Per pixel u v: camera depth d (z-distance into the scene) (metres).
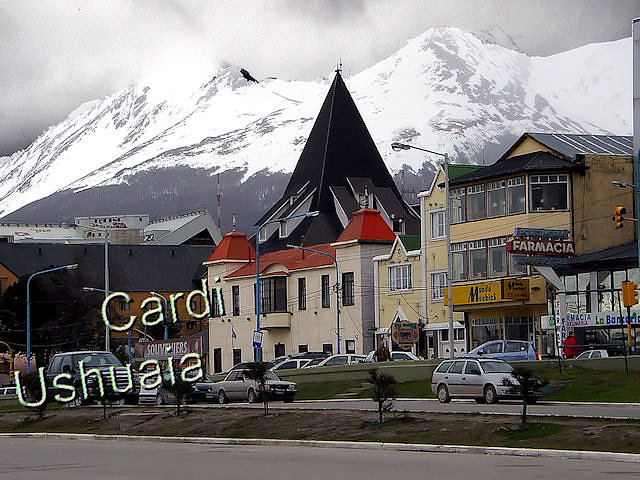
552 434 34.34
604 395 53.34
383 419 40.84
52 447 42.47
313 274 104.69
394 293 95.88
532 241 78.75
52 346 127.00
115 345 132.00
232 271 117.94
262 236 145.62
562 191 82.81
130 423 49.38
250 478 28.12
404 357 75.44
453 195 89.31
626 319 74.44
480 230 86.62
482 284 84.06
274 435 41.34
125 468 32.03
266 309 109.56
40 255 153.38
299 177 149.00
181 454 36.44
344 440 38.25
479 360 53.50
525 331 82.44
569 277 79.12
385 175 149.50
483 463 30.25
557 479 26.12
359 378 70.19
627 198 84.12
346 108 149.12
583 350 75.25
